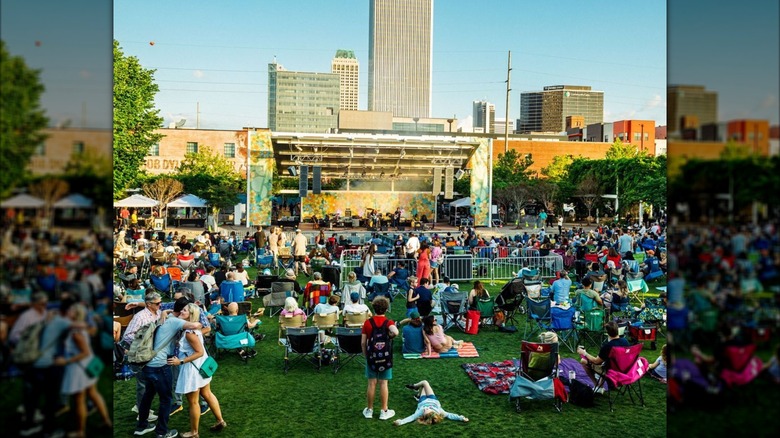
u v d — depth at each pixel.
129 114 32.06
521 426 7.78
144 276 19.62
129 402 8.63
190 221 45.22
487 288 19.64
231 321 10.66
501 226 49.09
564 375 9.01
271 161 36.22
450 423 7.88
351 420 7.99
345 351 10.08
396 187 45.72
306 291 14.17
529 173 59.56
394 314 15.27
